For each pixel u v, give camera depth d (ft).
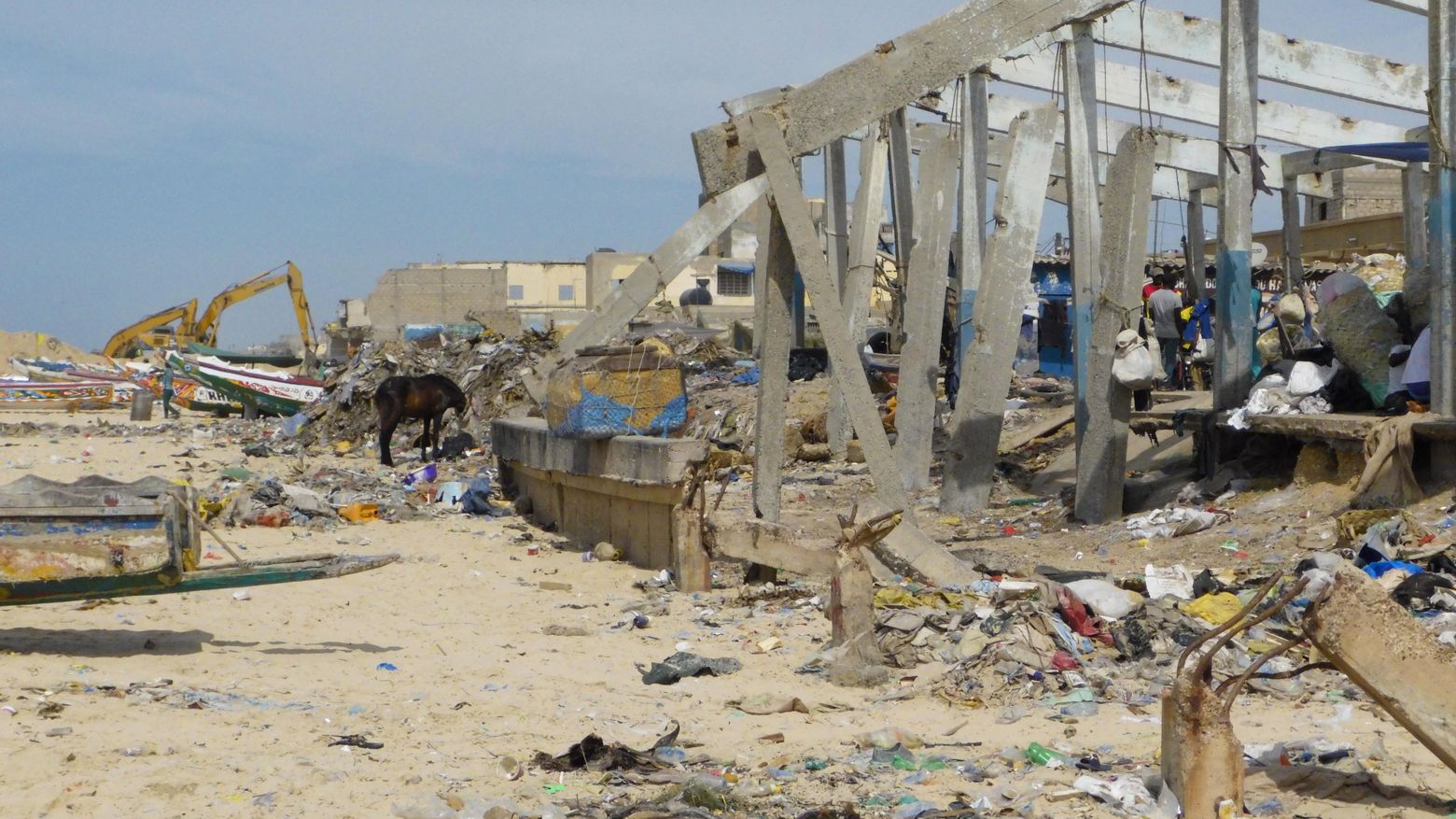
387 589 39.65
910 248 73.05
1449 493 38.06
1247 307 48.57
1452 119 40.11
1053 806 19.06
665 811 18.88
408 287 230.27
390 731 23.52
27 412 157.17
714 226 44.88
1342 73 67.87
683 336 111.34
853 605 28.07
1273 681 26.30
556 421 47.83
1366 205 131.64
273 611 35.70
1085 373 50.42
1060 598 30.58
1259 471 47.01
